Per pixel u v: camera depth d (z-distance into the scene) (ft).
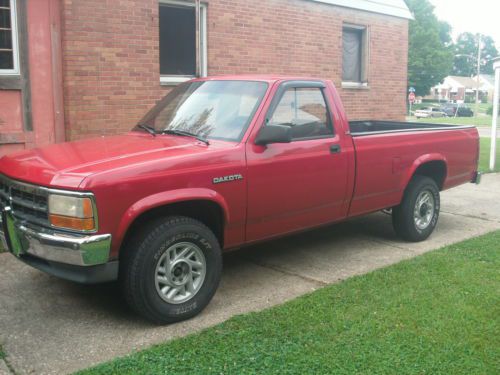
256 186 15.65
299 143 16.85
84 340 13.16
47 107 26.55
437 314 14.10
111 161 13.60
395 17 42.91
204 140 15.72
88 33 26.81
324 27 37.65
